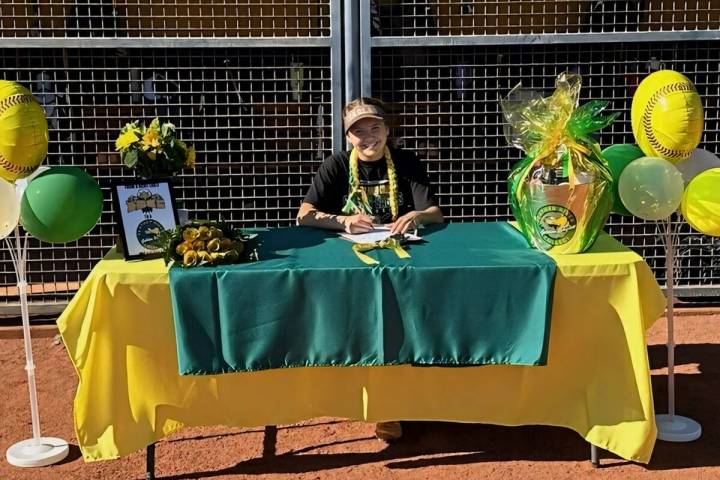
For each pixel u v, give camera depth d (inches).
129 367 121.9
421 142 228.5
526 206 125.0
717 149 232.4
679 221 146.1
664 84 131.1
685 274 229.6
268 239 138.7
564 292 119.1
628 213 139.6
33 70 201.6
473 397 128.8
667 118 129.0
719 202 122.9
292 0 226.8
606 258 121.4
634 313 118.9
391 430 139.4
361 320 117.8
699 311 213.5
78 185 127.3
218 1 227.6
